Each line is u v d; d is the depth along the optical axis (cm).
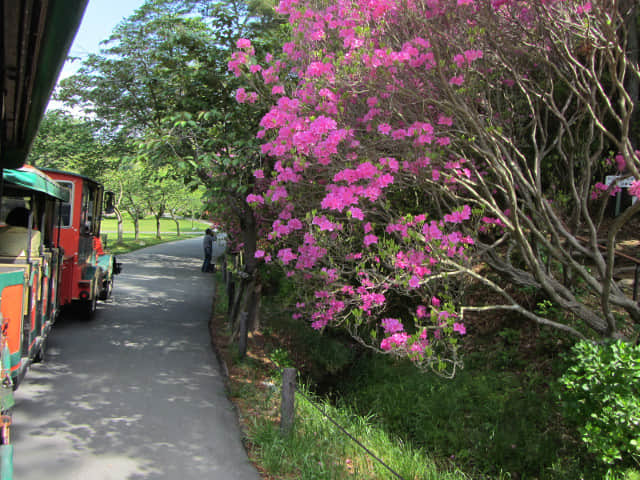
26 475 407
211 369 737
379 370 820
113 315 1087
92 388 627
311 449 473
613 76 508
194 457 456
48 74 376
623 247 934
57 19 286
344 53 569
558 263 841
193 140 767
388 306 867
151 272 1902
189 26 1075
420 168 552
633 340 558
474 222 671
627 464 445
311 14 600
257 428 509
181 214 4297
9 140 582
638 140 973
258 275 964
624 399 424
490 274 927
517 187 684
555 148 918
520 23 609
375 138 567
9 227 636
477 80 625
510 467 548
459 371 732
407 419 661
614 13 505
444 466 564
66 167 2111
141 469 428
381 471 459
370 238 543
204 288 1573
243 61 643
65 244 946
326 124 504
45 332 686
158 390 634
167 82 847
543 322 555
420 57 551
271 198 596
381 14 536
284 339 984
